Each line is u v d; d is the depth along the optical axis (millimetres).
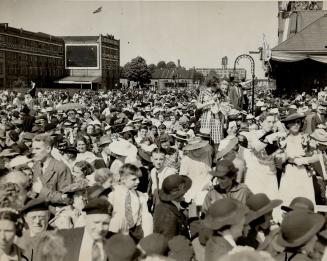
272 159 7180
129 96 41000
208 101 10523
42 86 70750
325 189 8219
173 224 5008
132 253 3490
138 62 60438
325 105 17719
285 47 29703
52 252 4148
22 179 5676
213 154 8047
